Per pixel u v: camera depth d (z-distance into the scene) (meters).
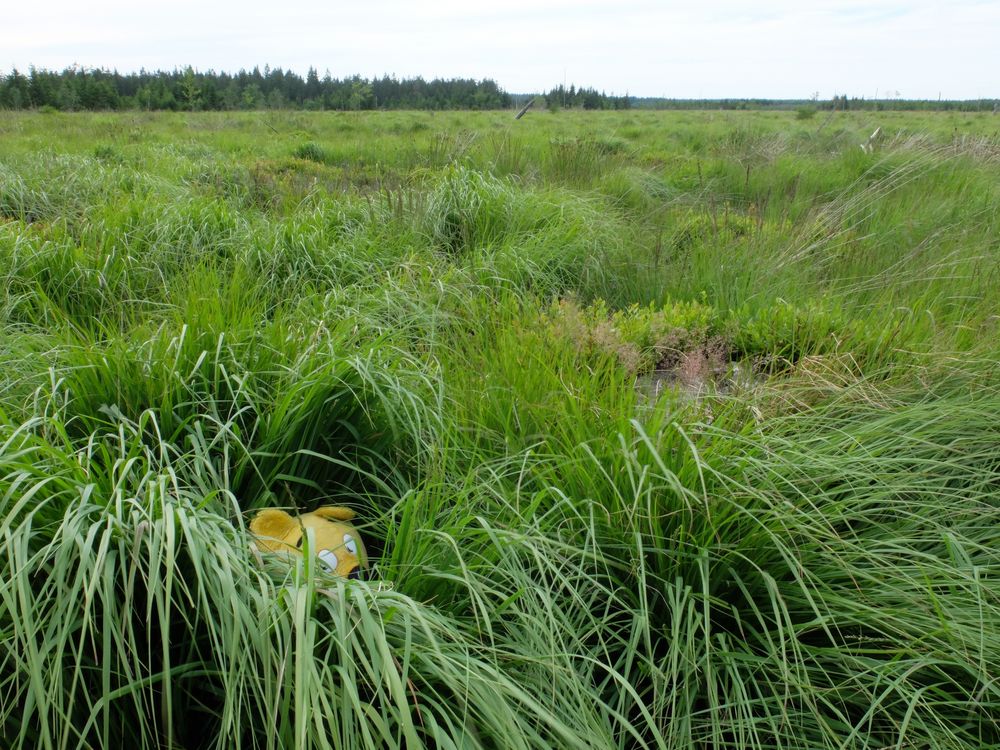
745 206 8.19
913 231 6.37
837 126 16.55
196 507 2.34
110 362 2.81
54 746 1.91
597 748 1.88
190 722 2.08
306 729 1.69
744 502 2.43
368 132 18.28
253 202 7.43
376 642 1.86
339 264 5.39
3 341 3.41
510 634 2.16
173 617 2.07
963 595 2.36
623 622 2.40
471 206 6.33
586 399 2.96
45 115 22.81
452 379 3.36
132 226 5.75
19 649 1.92
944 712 2.20
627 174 9.09
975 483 2.85
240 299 4.04
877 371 3.55
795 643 2.13
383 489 2.94
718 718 2.16
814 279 5.25
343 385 2.91
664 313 4.59
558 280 5.41
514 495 2.62
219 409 2.91
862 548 2.36
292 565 2.06
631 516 2.28
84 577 1.78
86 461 2.22
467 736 1.81
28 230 5.36
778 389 3.22
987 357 3.59
